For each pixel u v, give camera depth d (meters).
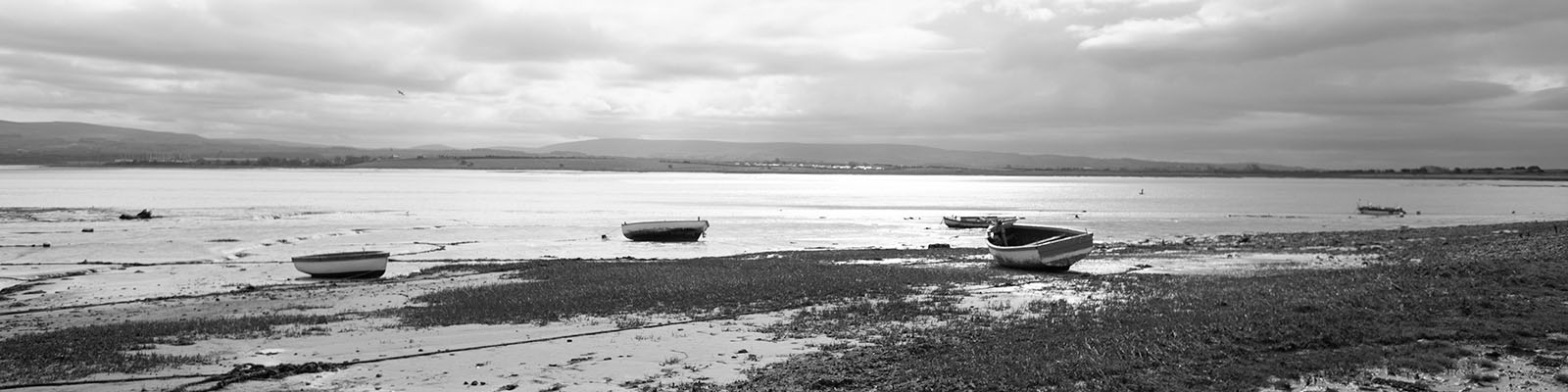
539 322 24.66
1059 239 38.31
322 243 66.50
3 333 25.06
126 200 134.38
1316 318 20.22
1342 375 15.76
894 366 17.41
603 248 64.19
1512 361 16.58
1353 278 28.03
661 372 17.84
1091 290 29.78
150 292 37.62
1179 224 94.25
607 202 147.12
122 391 16.81
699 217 106.81
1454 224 93.12
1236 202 165.12
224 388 17.06
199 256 55.38
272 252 58.53
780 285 31.45
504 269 43.56
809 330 22.41
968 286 31.27
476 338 22.28
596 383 17.06
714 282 32.91
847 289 30.14
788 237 74.75
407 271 46.94
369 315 27.33
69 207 113.50
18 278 42.84
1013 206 146.00
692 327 23.31
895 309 25.59
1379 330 18.92
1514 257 33.34
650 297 29.28
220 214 102.88
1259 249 49.25
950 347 19.17
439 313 27.16
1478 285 24.84
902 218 107.12
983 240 71.44
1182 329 19.41
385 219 97.88
